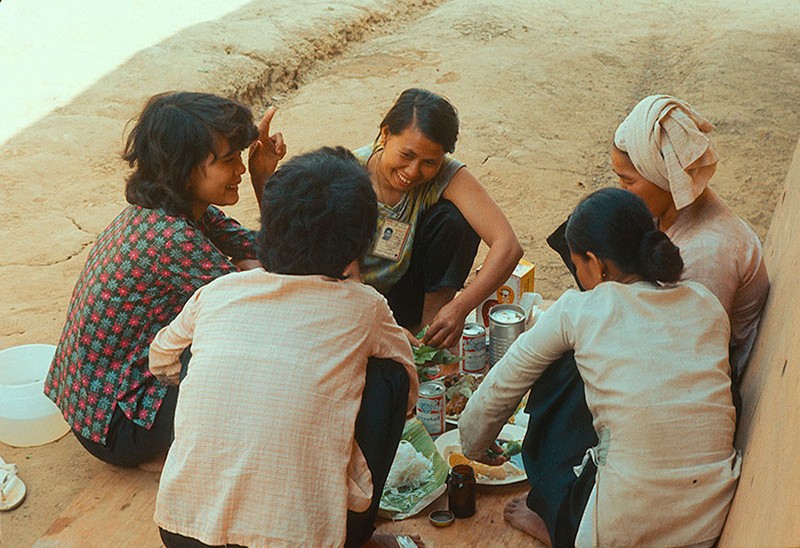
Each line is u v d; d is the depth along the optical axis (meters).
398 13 9.76
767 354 2.38
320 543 2.09
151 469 2.97
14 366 3.52
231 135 2.69
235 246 3.28
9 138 6.37
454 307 3.13
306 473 2.09
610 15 10.03
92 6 8.65
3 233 5.32
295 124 7.08
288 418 2.08
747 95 7.57
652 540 2.20
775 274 2.79
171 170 2.68
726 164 6.41
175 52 7.61
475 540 2.60
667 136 2.50
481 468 2.82
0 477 3.21
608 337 2.26
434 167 3.13
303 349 2.12
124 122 6.65
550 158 6.58
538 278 5.01
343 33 8.77
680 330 2.25
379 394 2.27
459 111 7.24
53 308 4.61
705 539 2.18
